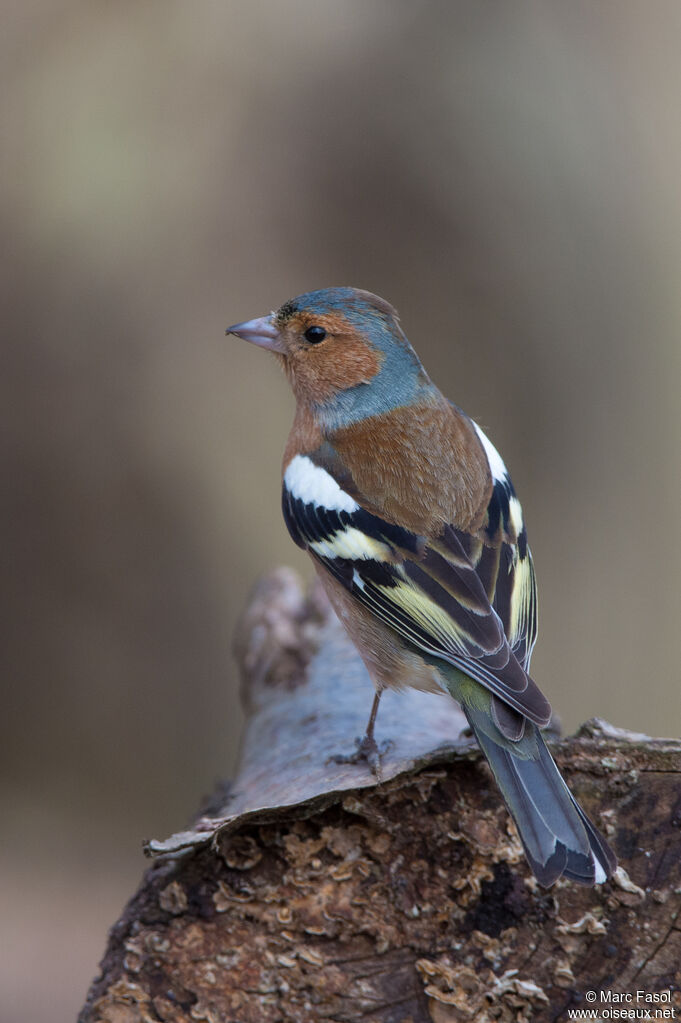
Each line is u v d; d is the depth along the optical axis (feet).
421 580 18.29
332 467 20.35
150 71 45.47
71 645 45.01
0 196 44.52
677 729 46.06
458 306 45.42
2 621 44.52
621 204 46.68
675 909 14.65
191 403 44.75
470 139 45.47
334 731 19.83
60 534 44.57
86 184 44.65
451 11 45.96
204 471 44.83
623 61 47.26
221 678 45.39
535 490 46.34
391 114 45.21
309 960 14.98
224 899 15.16
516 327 45.80
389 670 18.63
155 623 45.29
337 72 45.39
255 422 44.98
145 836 44.19
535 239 45.85
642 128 47.01
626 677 46.70
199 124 45.16
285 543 44.91
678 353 47.26
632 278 46.68
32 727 44.98
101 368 44.57
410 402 21.12
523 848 14.40
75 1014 35.63
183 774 45.21
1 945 38.88
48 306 44.37
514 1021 14.76
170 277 44.80
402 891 15.11
